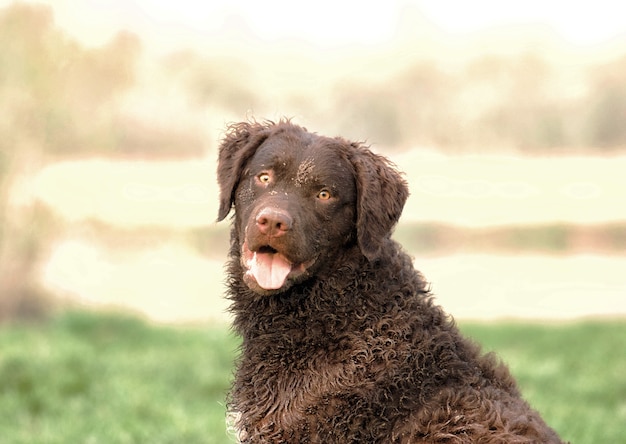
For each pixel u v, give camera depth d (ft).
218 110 116.37
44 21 81.00
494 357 19.47
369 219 18.67
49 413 32.73
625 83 146.30
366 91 137.28
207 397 37.22
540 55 151.23
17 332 49.98
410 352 18.07
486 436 16.72
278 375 18.37
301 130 20.11
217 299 76.38
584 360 46.80
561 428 28.55
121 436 28.43
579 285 90.68
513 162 136.67
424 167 132.05
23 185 80.12
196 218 96.27
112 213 92.53
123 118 96.17
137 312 63.21
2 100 79.56
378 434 17.51
